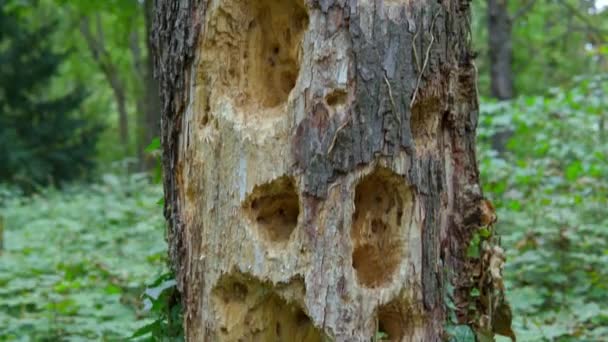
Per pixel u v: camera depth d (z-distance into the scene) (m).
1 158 14.28
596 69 15.71
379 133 2.49
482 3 17.05
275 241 2.59
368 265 2.64
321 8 2.48
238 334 2.65
